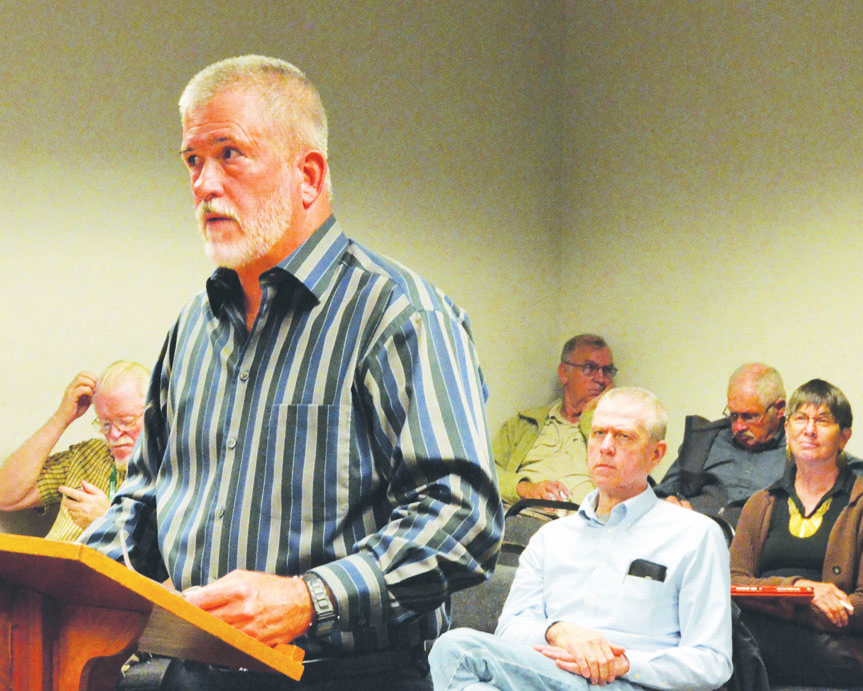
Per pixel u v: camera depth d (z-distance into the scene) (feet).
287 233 5.32
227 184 5.19
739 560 11.16
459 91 19.08
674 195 19.03
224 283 5.57
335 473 4.97
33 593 3.67
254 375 5.25
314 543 4.91
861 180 16.62
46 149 14.19
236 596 4.17
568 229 20.54
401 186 18.10
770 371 15.19
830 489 10.99
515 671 7.94
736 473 15.17
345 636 4.98
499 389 19.43
